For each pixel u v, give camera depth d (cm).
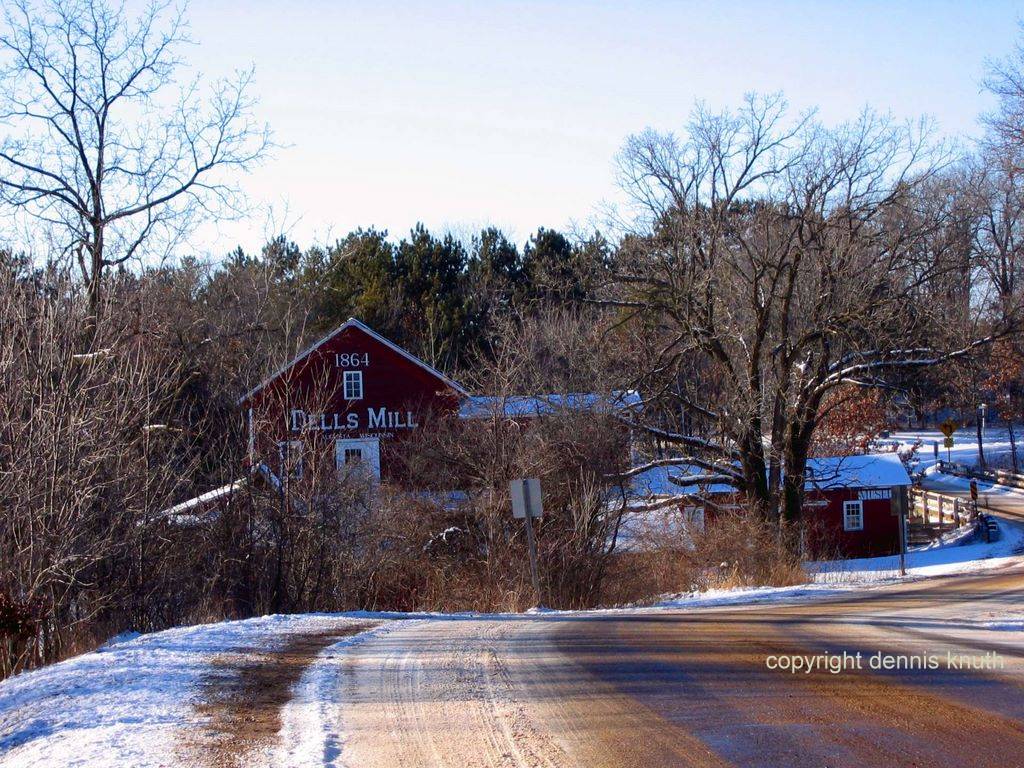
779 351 3225
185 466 2130
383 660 918
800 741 628
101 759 563
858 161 3116
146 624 1602
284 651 955
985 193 3916
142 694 724
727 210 3191
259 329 2797
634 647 1031
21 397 1499
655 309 3278
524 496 2067
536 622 1350
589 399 3072
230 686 769
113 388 1698
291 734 632
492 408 2852
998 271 4119
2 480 1428
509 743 627
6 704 711
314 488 2066
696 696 766
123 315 2020
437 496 2805
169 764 558
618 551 2777
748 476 3225
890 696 761
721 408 3291
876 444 6450
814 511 4706
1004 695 764
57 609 1397
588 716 699
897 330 3191
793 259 3144
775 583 2723
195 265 3181
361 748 612
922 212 3094
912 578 2762
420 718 690
